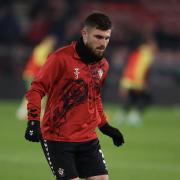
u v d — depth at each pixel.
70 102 19.73
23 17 85.06
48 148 19.89
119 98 73.88
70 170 19.55
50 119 19.84
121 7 87.06
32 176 32.16
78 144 19.86
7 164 35.81
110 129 21.31
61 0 86.38
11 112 64.44
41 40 82.12
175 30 85.81
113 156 39.69
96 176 20.00
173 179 32.31
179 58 80.88
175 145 45.03
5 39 81.44
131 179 32.03
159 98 74.06
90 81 19.92
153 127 56.47
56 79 19.66
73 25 83.44
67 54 19.62
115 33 83.31
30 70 58.53
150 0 87.81
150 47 58.78
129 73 57.88
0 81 74.81
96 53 19.61
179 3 87.88
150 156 39.97
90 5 86.50
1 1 86.06
